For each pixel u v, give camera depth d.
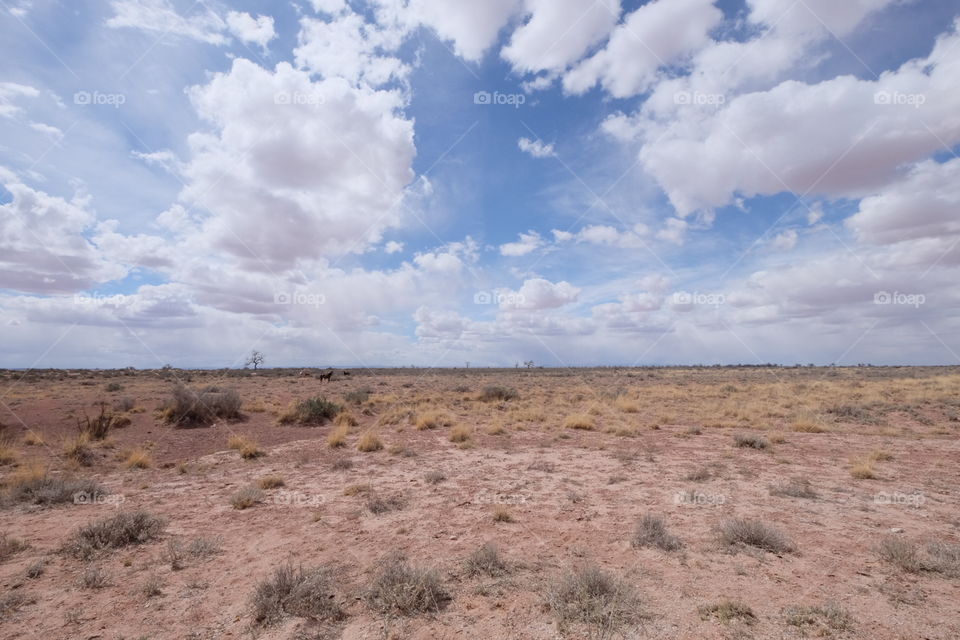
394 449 13.62
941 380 33.72
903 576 5.12
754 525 6.22
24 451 13.45
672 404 26.34
